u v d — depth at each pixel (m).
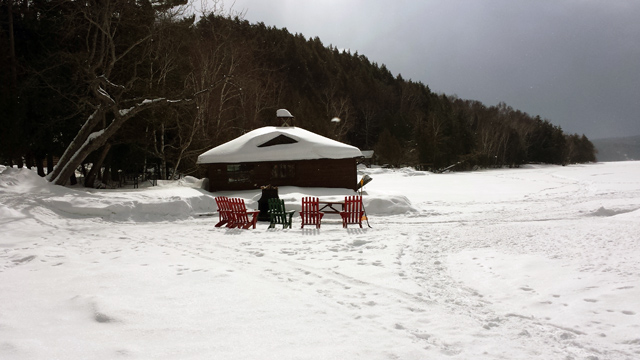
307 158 27.73
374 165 85.62
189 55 39.66
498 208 20.73
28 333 4.46
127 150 32.66
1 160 30.61
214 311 5.36
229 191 27.83
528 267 7.78
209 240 11.62
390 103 123.12
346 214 14.00
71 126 28.88
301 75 116.62
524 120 134.88
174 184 31.58
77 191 18.98
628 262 7.64
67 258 8.90
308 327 4.82
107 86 28.09
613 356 4.07
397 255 9.30
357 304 5.81
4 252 9.77
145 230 13.76
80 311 5.25
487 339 4.57
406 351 4.15
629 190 30.62
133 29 28.34
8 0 26.67
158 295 6.04
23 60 28.48
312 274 7.59
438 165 84.56
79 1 22.02
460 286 6.85
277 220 14.55
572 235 11.05
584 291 6.14
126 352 3.99
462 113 103.38
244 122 49.78
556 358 4.05
